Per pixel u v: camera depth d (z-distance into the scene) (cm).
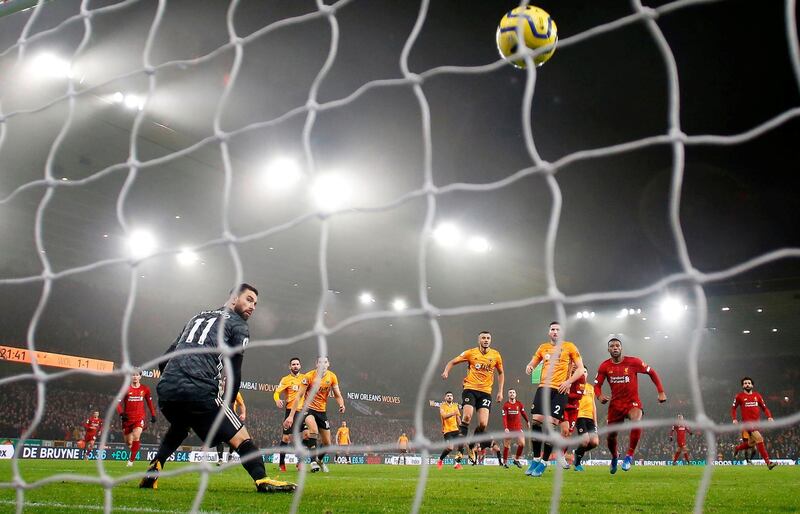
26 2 632
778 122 169
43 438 2542
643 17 190
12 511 332
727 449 3575
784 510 472
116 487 560
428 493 581
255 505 438
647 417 4147
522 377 4050
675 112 180
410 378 4069
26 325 2720
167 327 3234
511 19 364
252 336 3500
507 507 457
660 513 435
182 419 495
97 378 2911
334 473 1086
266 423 3412
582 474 1056
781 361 4150
